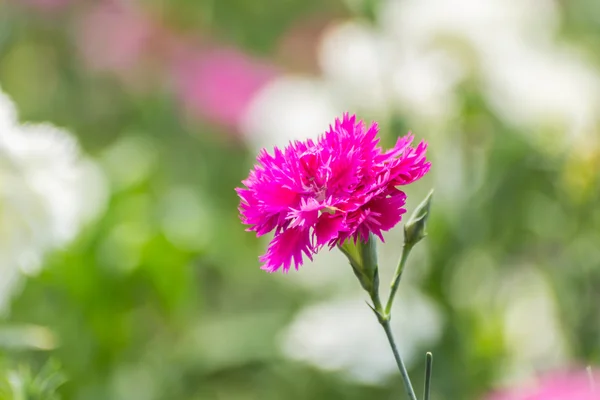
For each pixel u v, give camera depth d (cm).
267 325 107
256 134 117
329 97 105
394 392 95
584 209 96
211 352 103
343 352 92
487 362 92
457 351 93
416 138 97
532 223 100
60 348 89
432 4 97
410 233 58
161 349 101
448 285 95
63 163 76
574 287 94
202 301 114
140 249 93
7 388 66
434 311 93
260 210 58
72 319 91
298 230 57
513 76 97
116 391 93
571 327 93
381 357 92
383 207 57
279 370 103
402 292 95
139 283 94
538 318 95
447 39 97
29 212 74
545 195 99
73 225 76
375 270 58
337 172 57
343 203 57
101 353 91
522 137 97
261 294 116
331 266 106
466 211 96
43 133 76
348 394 98
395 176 57
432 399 92
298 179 57
